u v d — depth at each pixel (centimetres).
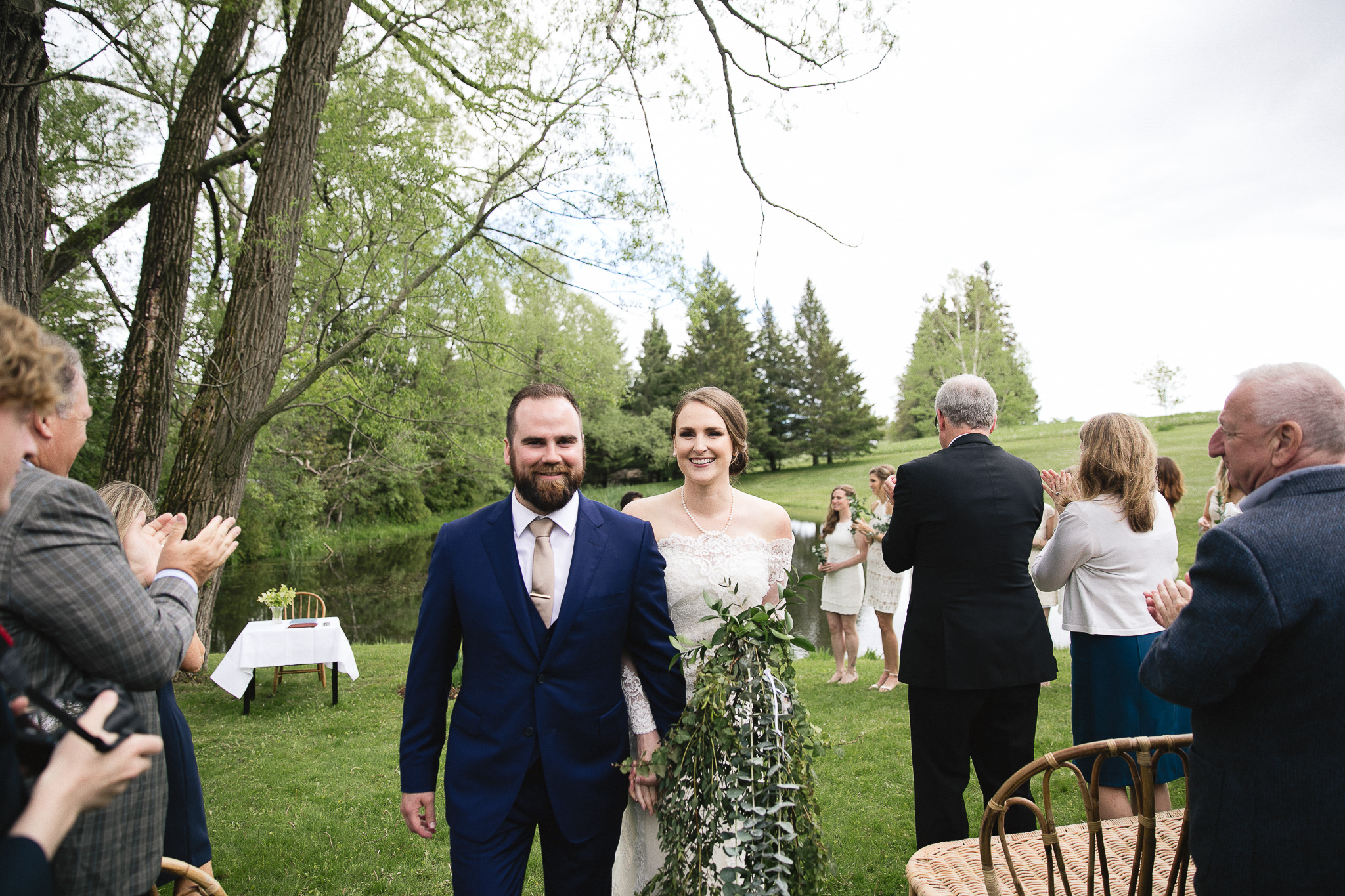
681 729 195
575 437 208
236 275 621
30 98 411
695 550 255
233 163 696
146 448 658
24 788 96
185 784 222
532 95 580
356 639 1118
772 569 266
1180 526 1491
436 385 815
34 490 130
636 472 4303
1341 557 130
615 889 249
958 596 262
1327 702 130
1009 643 259
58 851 136
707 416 261
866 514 647
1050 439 3372
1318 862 130
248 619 1271
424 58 679
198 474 613
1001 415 4825
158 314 664
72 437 172
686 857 197
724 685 190
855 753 467
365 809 416
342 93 668
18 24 397
